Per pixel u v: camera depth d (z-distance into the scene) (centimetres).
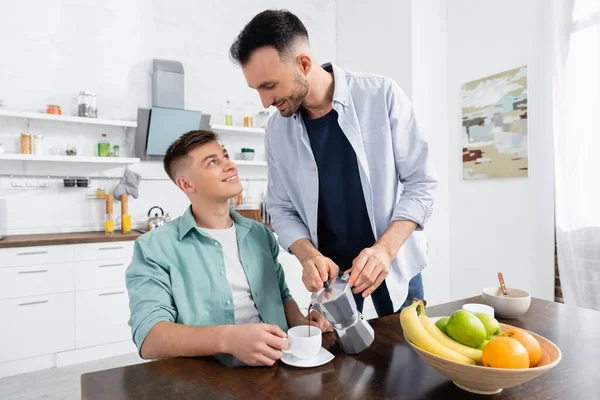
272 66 97
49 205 300
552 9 259
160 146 326
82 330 259
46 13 299
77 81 310
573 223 246
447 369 65
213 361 84
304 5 412
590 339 95
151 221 313
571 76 246
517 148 286
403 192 130
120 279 273
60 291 252
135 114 332
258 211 354
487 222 310
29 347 242
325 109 126
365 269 96
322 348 91
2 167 284
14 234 287
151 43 339
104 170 319
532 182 279
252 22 98
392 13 344
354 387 72
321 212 138
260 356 80
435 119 335
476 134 317
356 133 123
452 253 339
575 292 246
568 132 247
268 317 123
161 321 96
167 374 78
